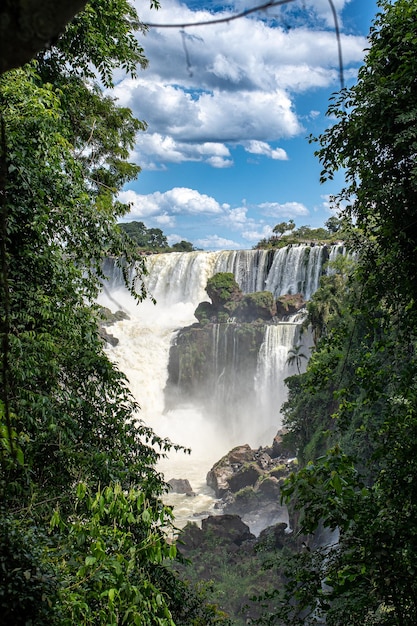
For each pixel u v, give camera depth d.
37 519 8.73
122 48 17.16
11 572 5.62
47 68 16.38
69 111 17.67
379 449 9.61
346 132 11.08
